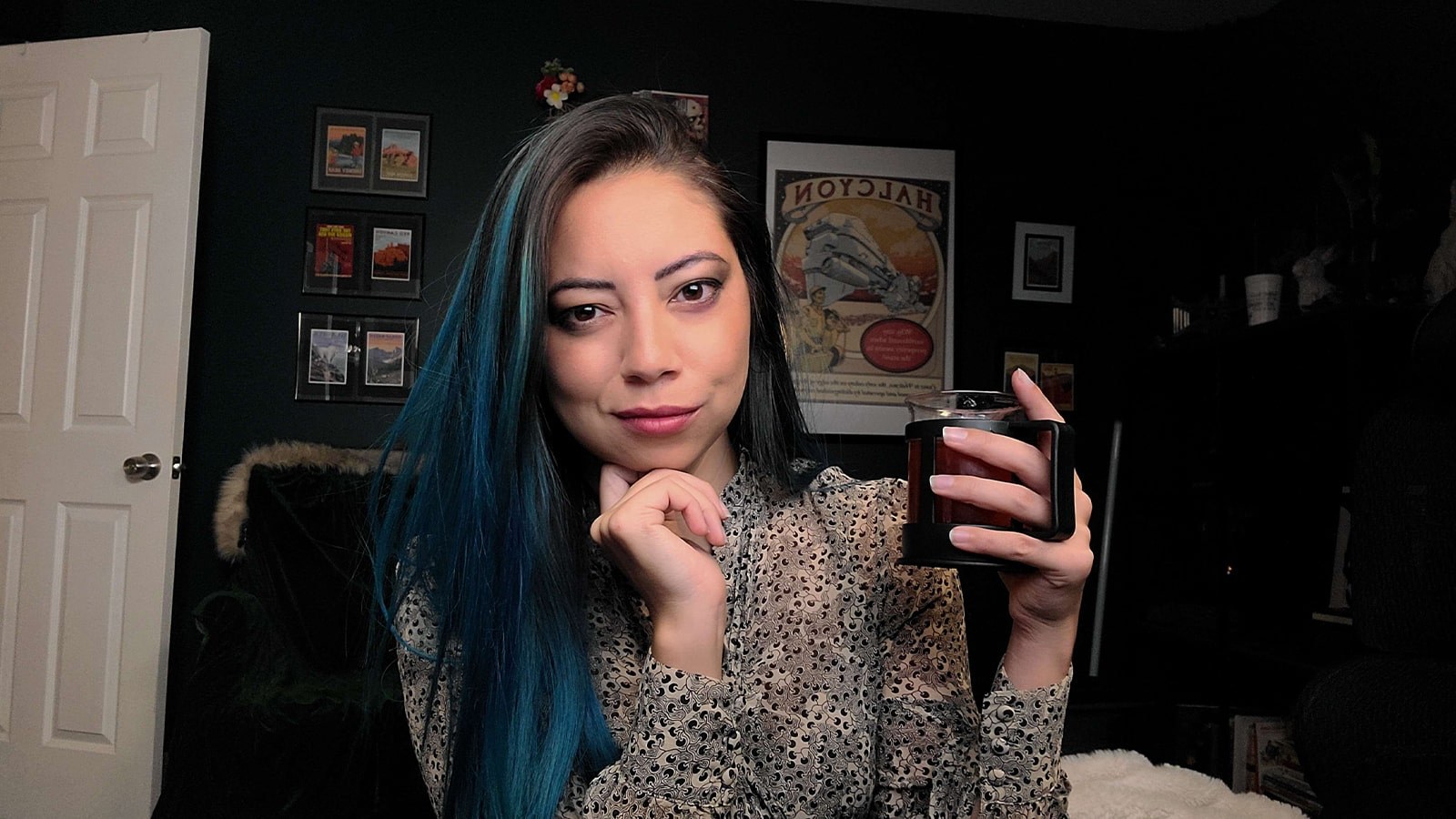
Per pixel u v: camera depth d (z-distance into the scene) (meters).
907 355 3.77
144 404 3.06
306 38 3.59
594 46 3.69
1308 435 2.68
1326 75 3.25
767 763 0.77
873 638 0.81
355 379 3.55
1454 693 0.87
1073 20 3.91
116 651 2.99
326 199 3.59
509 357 0.72
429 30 3.64
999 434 0.62
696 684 0.66
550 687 0.75
